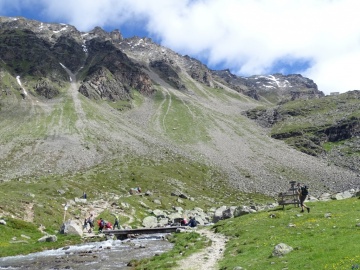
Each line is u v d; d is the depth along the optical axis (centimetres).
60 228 6269
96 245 5272
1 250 4609
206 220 8606
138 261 3719
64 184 11362
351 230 3278
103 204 8938
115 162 17738
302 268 2375
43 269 3597
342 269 2159
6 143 19862
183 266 3134
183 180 17125
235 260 3044
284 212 5178
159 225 8012
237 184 18212
